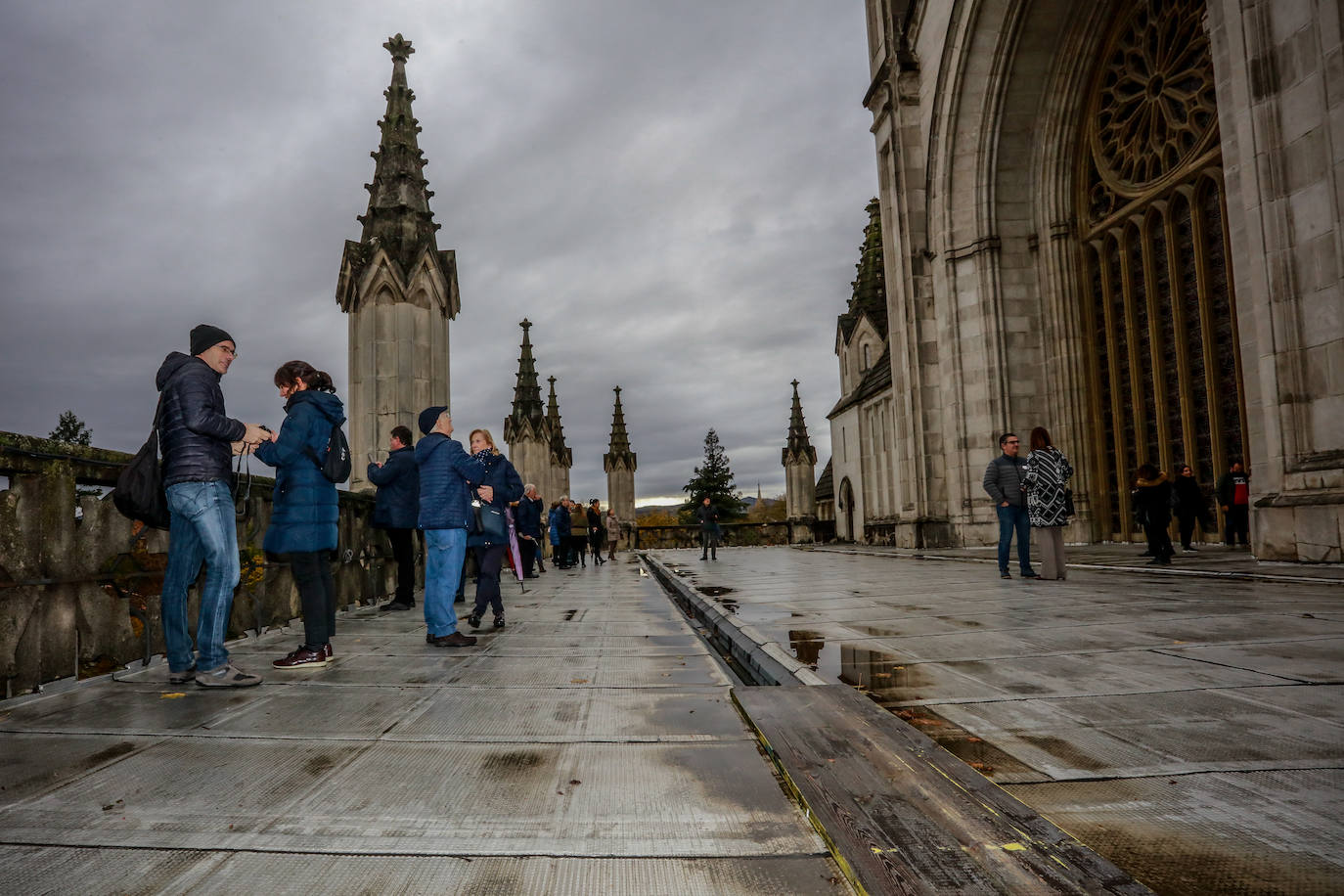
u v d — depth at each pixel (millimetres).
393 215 11219
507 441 27578
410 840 1899
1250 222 9742
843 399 37844
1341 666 3588
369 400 10688
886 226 21703
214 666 3898
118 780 2398
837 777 2203
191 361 4082
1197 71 14461
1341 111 8719
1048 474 8773
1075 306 17875
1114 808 2021
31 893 1645
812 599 7664
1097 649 4258
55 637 3982
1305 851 1738
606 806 2107
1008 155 18406
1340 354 8781
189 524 4043
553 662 4496
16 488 3744
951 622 5535
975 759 2438
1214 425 14266
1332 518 8648
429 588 5277
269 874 1730
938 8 19234
